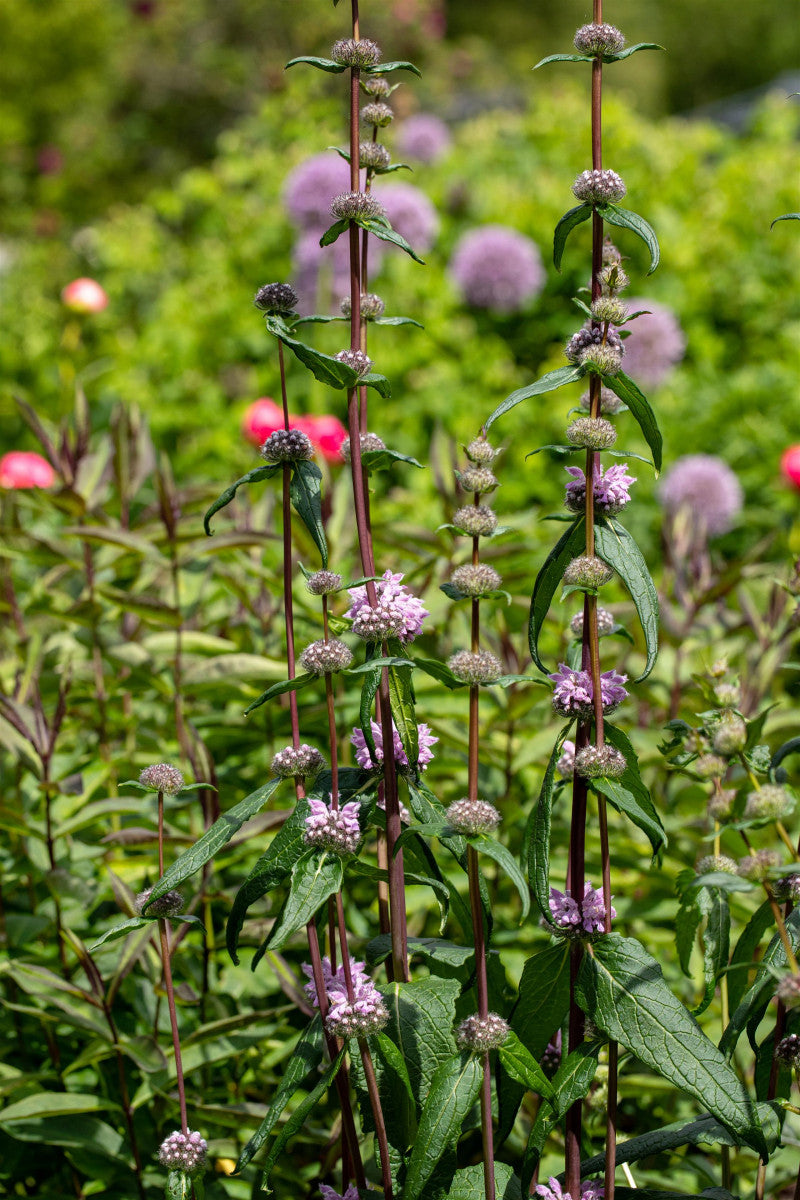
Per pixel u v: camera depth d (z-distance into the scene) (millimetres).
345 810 1417
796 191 6578
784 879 1430
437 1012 1511
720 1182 2012
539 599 1551
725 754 1401
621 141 7012
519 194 6863
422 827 1396
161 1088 2018
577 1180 1468
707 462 5012
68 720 2928
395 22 14117
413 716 1506
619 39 1445
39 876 2529
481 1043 1360
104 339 6887
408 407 6023
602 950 1449
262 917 2219
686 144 7129
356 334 1544
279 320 1463
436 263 6727
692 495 4895
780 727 2801
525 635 3166
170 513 2727
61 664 2986
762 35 31406
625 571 1464
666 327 5824
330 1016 1405
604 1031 1423
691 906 1596
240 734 2750
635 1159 1511
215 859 2203
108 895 2455
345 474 3496
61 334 7043
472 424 5934
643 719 3203
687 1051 1376
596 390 1452
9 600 3104
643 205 6648
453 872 2547
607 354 1403
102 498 3098
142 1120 2219
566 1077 1408
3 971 2088
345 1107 1539
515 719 2615
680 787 2953
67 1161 2248
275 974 2246
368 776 1561
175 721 2859
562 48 29312
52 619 3145
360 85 1609
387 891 1776
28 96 14781
